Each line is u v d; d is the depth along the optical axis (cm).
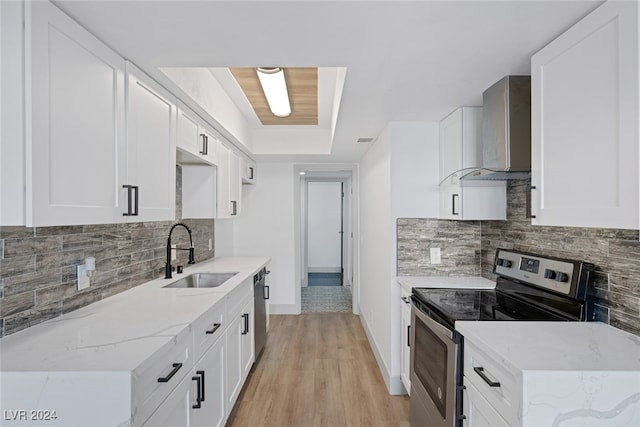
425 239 279
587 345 130
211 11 124
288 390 287
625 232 145
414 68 173
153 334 141
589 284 161
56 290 160
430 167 277
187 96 212
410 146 277
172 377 141
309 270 843
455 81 190
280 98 293
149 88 181
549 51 143
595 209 120
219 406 209
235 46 151
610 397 109
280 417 249
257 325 326
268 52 156
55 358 117
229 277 300
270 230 501
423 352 203
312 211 840
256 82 280
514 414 114
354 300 503
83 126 133
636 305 140
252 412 256
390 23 132
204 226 377
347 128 295
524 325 155
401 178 278
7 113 108
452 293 221
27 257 144
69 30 126
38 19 112
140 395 115
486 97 202
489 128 199
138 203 170
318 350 370
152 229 255
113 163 152
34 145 110
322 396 278
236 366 252
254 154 434
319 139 434
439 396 176
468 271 280
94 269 179
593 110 121
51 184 117
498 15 126
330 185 838
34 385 108
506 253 221
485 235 272
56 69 120
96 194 141
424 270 279
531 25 132
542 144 147
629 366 112
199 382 167
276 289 504
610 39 113
